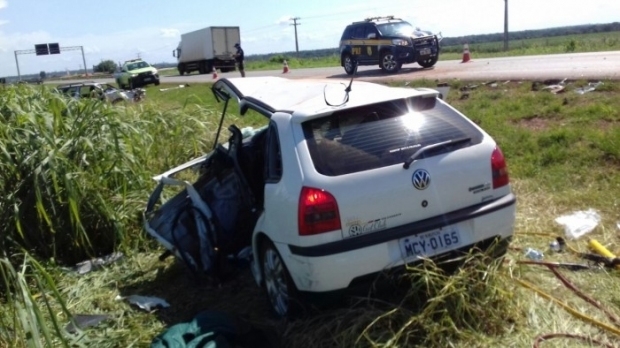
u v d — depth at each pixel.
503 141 8.27
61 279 5.68
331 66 34.44
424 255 3.86
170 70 76.38
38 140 6.31
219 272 5.17
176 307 4.96
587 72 12.90
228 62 45.84
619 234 5.25
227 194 5.60
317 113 4.03
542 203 6.18
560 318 3.94
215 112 10.78
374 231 3.81
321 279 3.78
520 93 11.48
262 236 4.45
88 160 6.71
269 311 4.61
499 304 3.90
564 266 4.68
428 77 16.95
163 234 5.64
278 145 4.18
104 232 6.41
